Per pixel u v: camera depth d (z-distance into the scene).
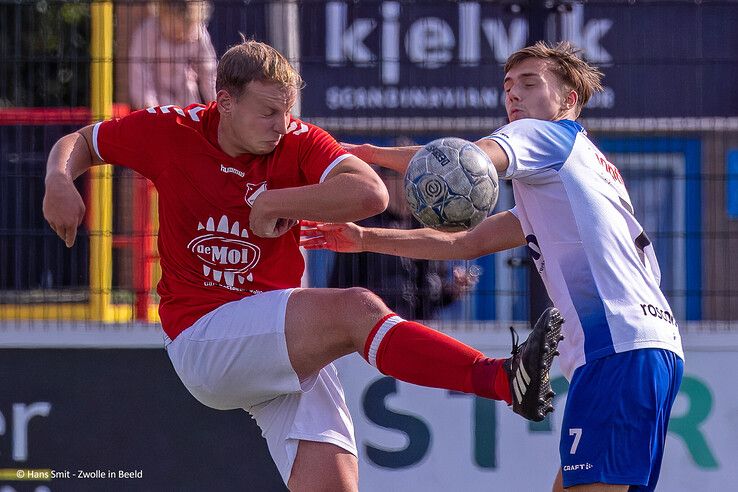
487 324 22.94
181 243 13.86
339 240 16.02
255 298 13.59
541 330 12.29
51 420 23.11
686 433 22.94
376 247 16.08
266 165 13.68
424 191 12.06
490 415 22.98
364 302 13.21
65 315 23.27
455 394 23.02
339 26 25.70
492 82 25.92
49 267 23.17
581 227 13.75
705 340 22.91
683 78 24.50
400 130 24.81
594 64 23.20
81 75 23.09
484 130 25.19
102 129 14.10
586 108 24.72
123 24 23.09
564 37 23.19
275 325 13.27
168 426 23.14
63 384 23.14
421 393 23.02
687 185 24.17
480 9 25.88
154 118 14.04
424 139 25.48
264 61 13.13
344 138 24.80
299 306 13.31
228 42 23.64
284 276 14.10
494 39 25.98
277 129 13.26
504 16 25.92
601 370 13.65
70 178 13.64
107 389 23.16
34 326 23.09
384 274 23.05
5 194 23.11
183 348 13.77
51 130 23.14
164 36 23.09
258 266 13.87
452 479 22.94
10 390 23.11
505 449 22.94
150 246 23.27
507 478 22.91
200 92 23.22
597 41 25.17
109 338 23.05
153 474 23.11
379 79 25.86
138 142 13.92
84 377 23.17
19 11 22.97
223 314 13.59
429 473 22.95
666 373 13.84
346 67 25.50
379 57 25.84
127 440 23.12
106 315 23.30
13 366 23.14
